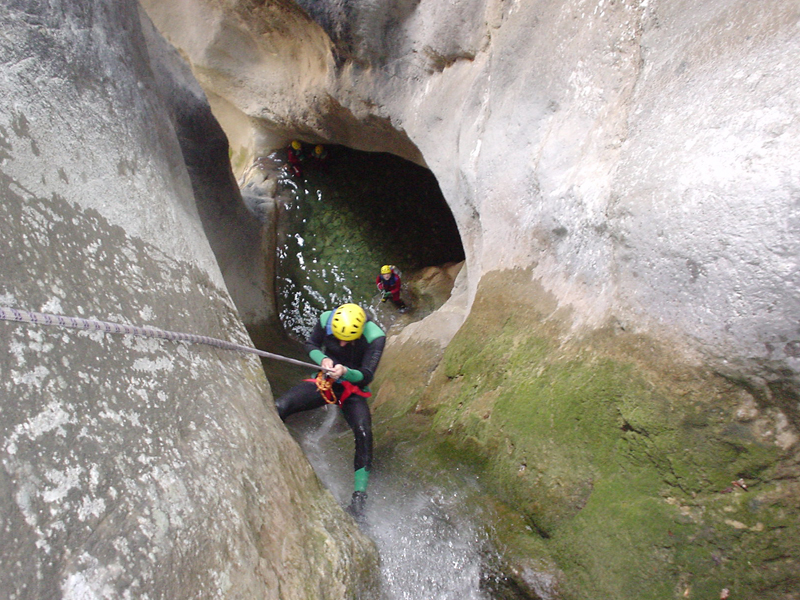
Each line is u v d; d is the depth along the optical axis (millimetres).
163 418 1531
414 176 8609
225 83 7719
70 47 2326
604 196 2443
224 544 1437
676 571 1896
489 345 3217
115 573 1099
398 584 2229
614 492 2152
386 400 4266
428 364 4258
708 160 1896
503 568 2268
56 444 1147
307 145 8570
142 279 1947
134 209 2234
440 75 4914
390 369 4750
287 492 1935
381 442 3404
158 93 3422
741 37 1946
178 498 1379
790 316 1658
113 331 1464
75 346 1368
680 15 2256
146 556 1188
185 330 2010
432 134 5000
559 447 2379
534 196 3191
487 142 3801
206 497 1479
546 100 3215
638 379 2156
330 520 2072
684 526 1934
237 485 1648
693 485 1960
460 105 4492
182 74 5039
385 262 7934
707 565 1850
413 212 8344
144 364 1605
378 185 8531
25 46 2035
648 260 2109
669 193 2014
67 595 991
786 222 1638
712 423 1938
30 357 1206
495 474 2625
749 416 1864
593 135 2721
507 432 2646
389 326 7180
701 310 1920
